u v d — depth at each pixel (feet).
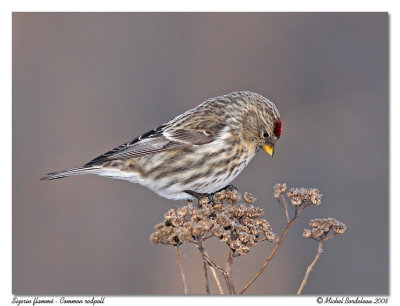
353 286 38.32
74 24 49.90
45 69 48.29
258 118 29.66
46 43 49.01
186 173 28.66
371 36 49.52
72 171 28.35
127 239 40.93
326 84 48.24
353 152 44.52
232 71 49.32
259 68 49.29
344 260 39.40
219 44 50.42
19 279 38.37
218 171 28.86
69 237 40.73
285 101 47.88
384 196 42.22
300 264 38.81
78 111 46.78
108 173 28.78
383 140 45.03
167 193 29.30
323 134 45.80
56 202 42.06
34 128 45.27
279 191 21.47
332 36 49.93
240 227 21.26
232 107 29.73
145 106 48.06
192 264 37.58
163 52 50.08
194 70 49.52
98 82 48.44
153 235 20.74
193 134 28.76
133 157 28.43
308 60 49.24
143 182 29.17
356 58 49.01
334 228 20.68
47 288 37.70
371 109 46.62
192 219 21.03
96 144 45.21
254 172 43.37
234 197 23.48
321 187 42.83
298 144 45.27
